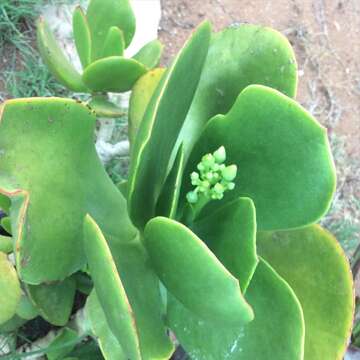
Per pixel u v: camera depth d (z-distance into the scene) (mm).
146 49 585
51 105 296
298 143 297
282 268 374
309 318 358
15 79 713
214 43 358
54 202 314
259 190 327
